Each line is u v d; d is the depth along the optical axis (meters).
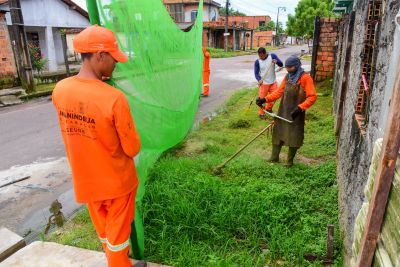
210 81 15.57
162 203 3.90
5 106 11.32
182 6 44.44
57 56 23.80
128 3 2.79
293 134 4.95
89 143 2.28
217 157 5.59
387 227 1.44
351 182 3.20
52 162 5.97
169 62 4.05
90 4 2.36
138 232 3.06
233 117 8.37
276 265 3.10
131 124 2.30
